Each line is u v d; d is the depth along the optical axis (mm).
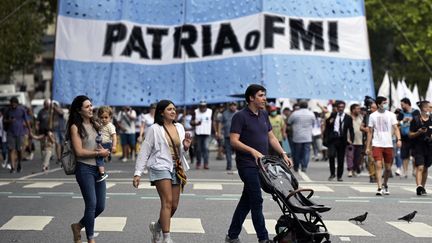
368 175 41062
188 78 45938
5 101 84562
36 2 78125
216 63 45656
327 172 42625
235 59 45469
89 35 46375
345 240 19906
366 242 19672
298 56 45469
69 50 46344
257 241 19734
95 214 18234
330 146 37438
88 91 46250
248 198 18375
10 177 38188
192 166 46625
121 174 39656
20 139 41781
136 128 54344
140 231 20984
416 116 30875
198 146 43906
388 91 54969
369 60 46188
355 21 46188
